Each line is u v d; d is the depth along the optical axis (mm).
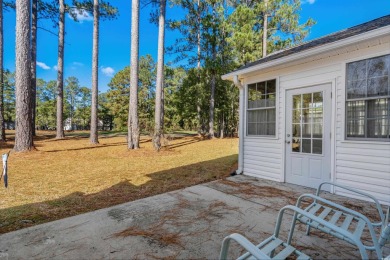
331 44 3555
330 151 3977
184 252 2104
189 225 2660
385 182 3344
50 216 2992
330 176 3973
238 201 3502
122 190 4223
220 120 20844
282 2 14258
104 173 5648
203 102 18391
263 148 5117
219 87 18297
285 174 4695
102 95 38719
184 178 5234
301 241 2312
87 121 42938
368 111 3523
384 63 3346
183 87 18469
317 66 4152
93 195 3904
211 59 15531
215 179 5172
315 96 4207
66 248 2139
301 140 4430
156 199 3572
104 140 15438
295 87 4500
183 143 13969
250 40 13609
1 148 9531
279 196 3760
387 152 3328
